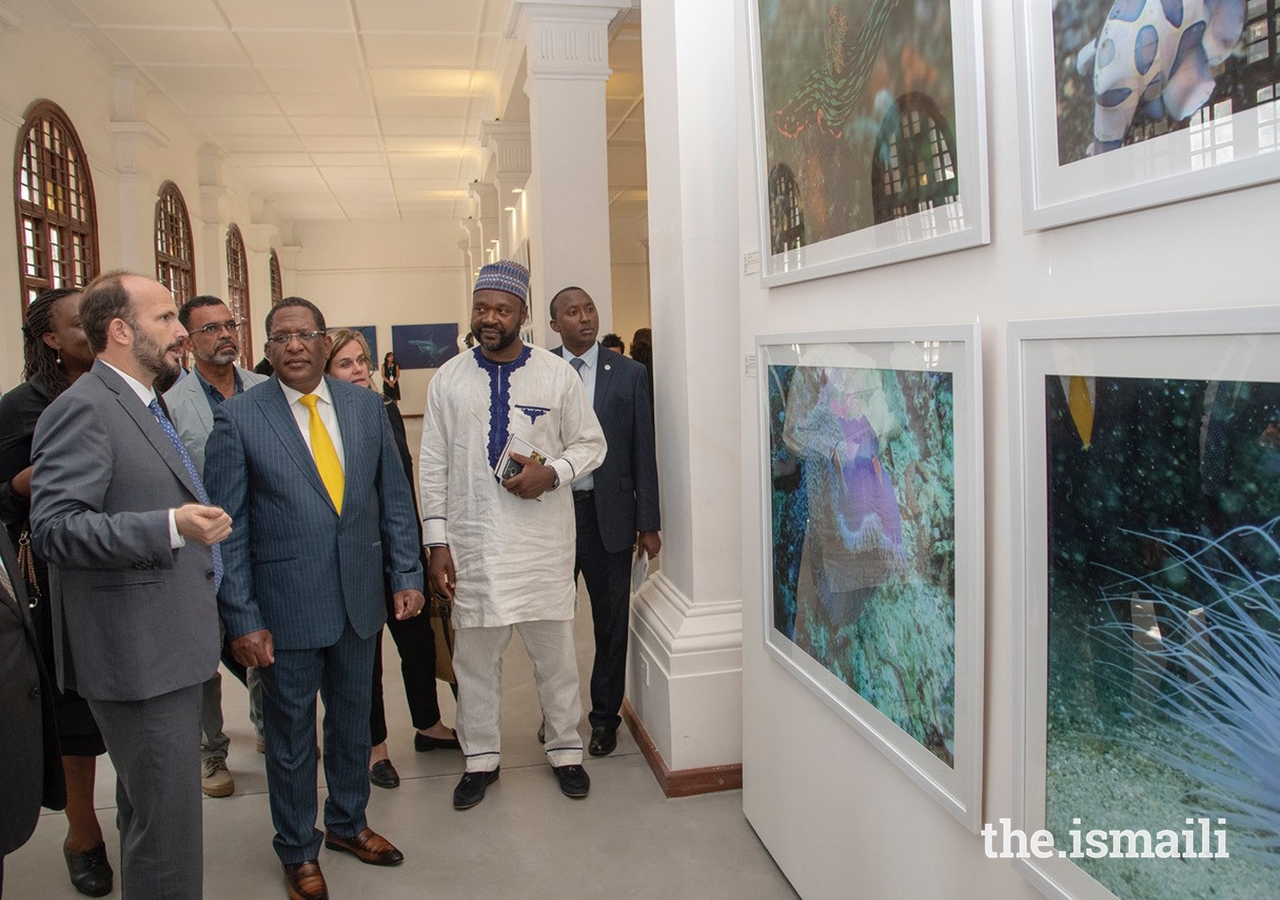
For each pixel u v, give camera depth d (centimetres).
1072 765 140
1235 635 108
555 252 669
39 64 796
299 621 261
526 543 311
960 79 155
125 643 211
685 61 322
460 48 940
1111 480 127
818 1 212
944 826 183
